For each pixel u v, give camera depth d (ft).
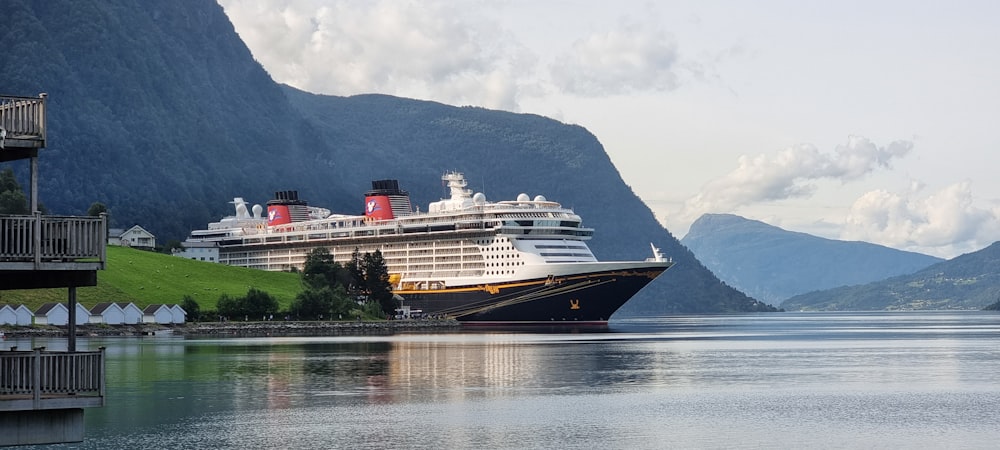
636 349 645.51
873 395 380.17
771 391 393.70
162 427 298.15
